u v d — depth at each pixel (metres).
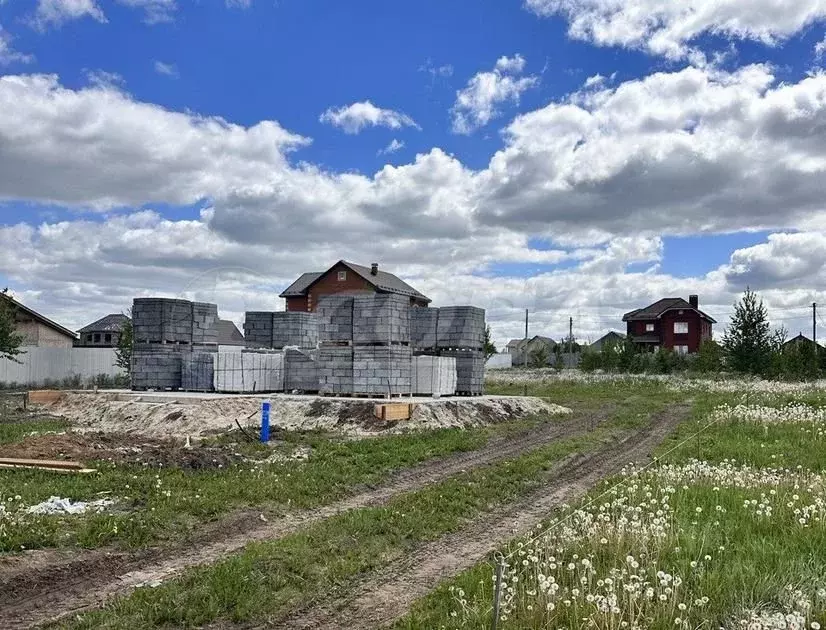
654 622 5.82
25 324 43.47
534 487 13.09
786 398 27.05
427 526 9.84
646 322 75.56
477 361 26.50
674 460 14.73
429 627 6.18
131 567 7.84
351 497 11.91
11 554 7.80
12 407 24.83
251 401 21.31
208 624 6.32
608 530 8.04
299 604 6.88
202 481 12.00
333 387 22.27
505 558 7.68
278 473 12.95
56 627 6.10
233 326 49.78
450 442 17.16
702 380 39.97
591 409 27.42
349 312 22.41
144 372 24.77
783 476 12.21
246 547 8.52
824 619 5.73
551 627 5.97
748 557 7.43
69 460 13.30
